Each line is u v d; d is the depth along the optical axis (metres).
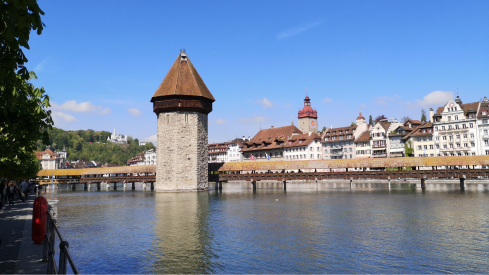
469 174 57.00
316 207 37.09
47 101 13.23
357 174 64.25
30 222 19.58
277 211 34.47
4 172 31.52
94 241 21.88
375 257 17.80
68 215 34.03
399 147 94.25
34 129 11.64
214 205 41.09
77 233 24.52
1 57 7.89
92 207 41.12
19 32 7.23
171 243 21.17
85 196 59.88
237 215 32.22
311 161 68.88
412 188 62.75
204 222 28.53
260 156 123.75
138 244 20.98
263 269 16.22
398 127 95.56
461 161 59.16
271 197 50.94
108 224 28.23
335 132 109.00
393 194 50.94
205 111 66.56
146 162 191.88
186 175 63.78
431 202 39.25
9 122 10.73
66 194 65.81
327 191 60.94
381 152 97.44
